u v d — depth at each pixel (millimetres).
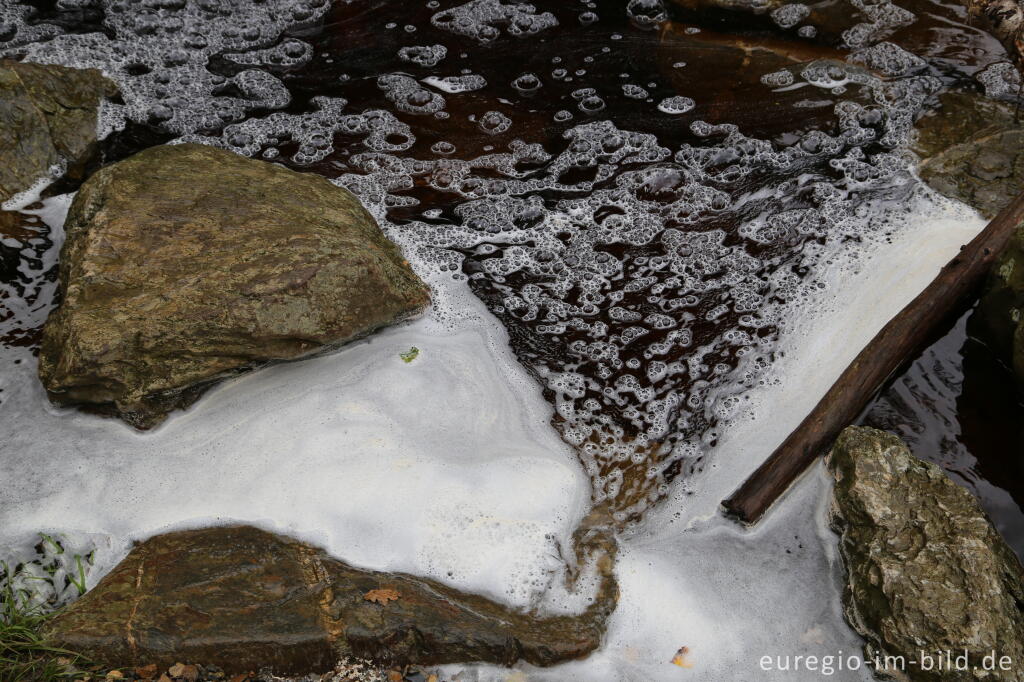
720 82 4027
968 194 3309
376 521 2395
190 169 2979
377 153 3764
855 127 3736
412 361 2867
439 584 2262
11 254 3111
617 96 4008
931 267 3055
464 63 4242
